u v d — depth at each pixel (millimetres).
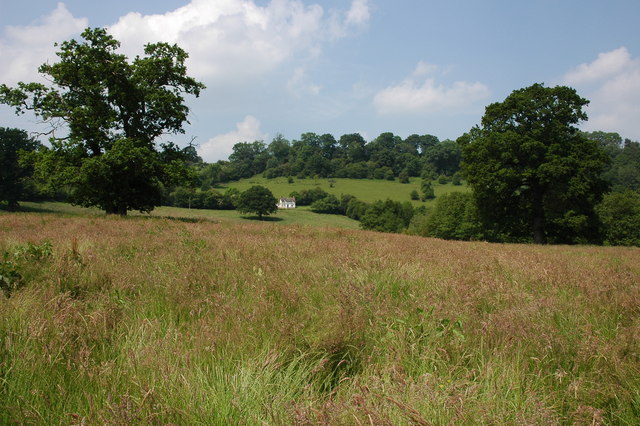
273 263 7816
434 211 83750
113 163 30219
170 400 2816
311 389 3184
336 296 5457
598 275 8211
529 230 44312
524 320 4680
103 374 3172
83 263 6969
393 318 4684
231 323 4445
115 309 4738
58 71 30406
